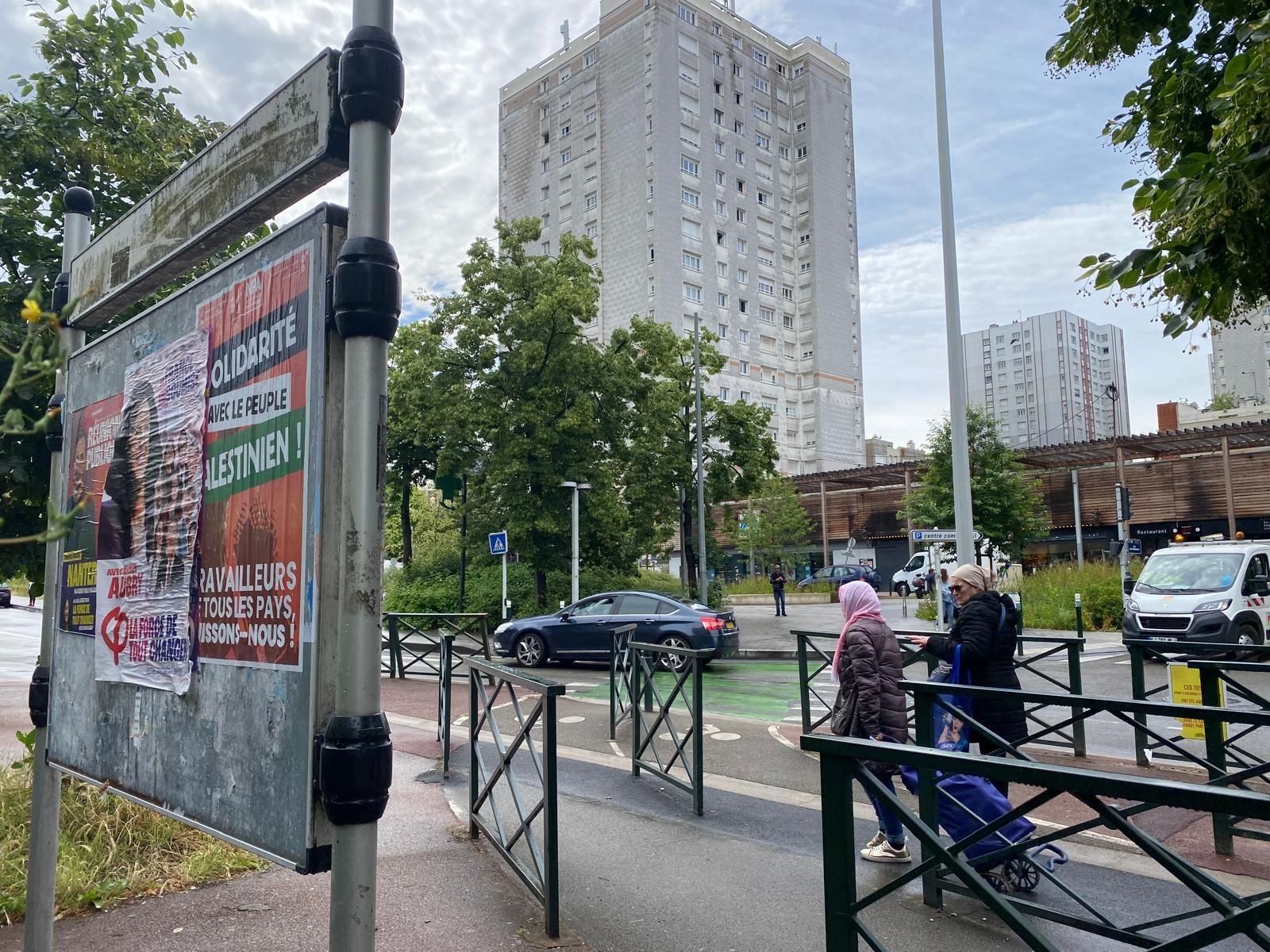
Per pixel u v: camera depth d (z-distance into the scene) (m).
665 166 69.44
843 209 82.69
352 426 2.30
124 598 3.36
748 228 75.69
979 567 5.82
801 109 80.62
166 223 3.30
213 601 2.82
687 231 70.88
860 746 2.36
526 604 26.27
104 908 4.49
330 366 2.40
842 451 80.06
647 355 28.38
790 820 6.49
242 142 2.85
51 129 5.97
